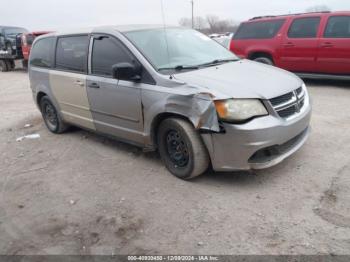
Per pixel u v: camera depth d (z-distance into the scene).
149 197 3.76
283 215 3.22
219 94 3.46
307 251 2.76
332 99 7.23
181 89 3.72
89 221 3.46
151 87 4.00
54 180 4.42
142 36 4.53
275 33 8.95
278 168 4.09
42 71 5.95
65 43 5.46
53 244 3.18
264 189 3.68
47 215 3.65
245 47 9.58
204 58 4.62
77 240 3.20
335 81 9.19
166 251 2.93
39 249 3.12
